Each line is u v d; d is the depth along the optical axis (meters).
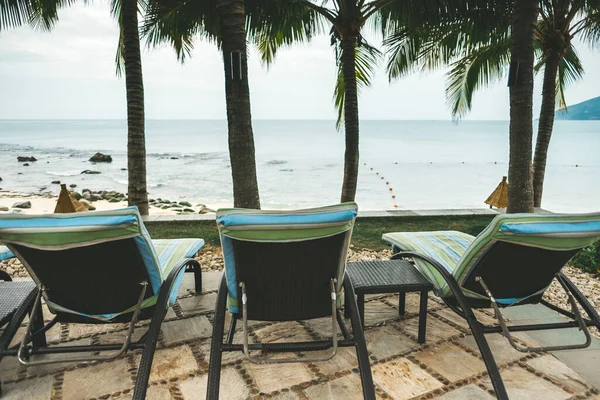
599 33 7.53
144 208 6.23
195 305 3.03
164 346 2.44
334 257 1.85
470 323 1.98
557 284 3.73
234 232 1.71
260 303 1.96
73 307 2.00
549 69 7.45
